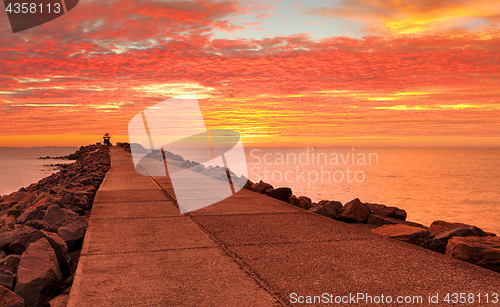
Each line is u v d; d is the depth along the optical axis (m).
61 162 72.62
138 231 4.80
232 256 3.79
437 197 36.34
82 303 2.67
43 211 6.12
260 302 2.72
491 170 94.50
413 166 110.50
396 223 6.30
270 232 4.80
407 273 3.33
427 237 4.91
